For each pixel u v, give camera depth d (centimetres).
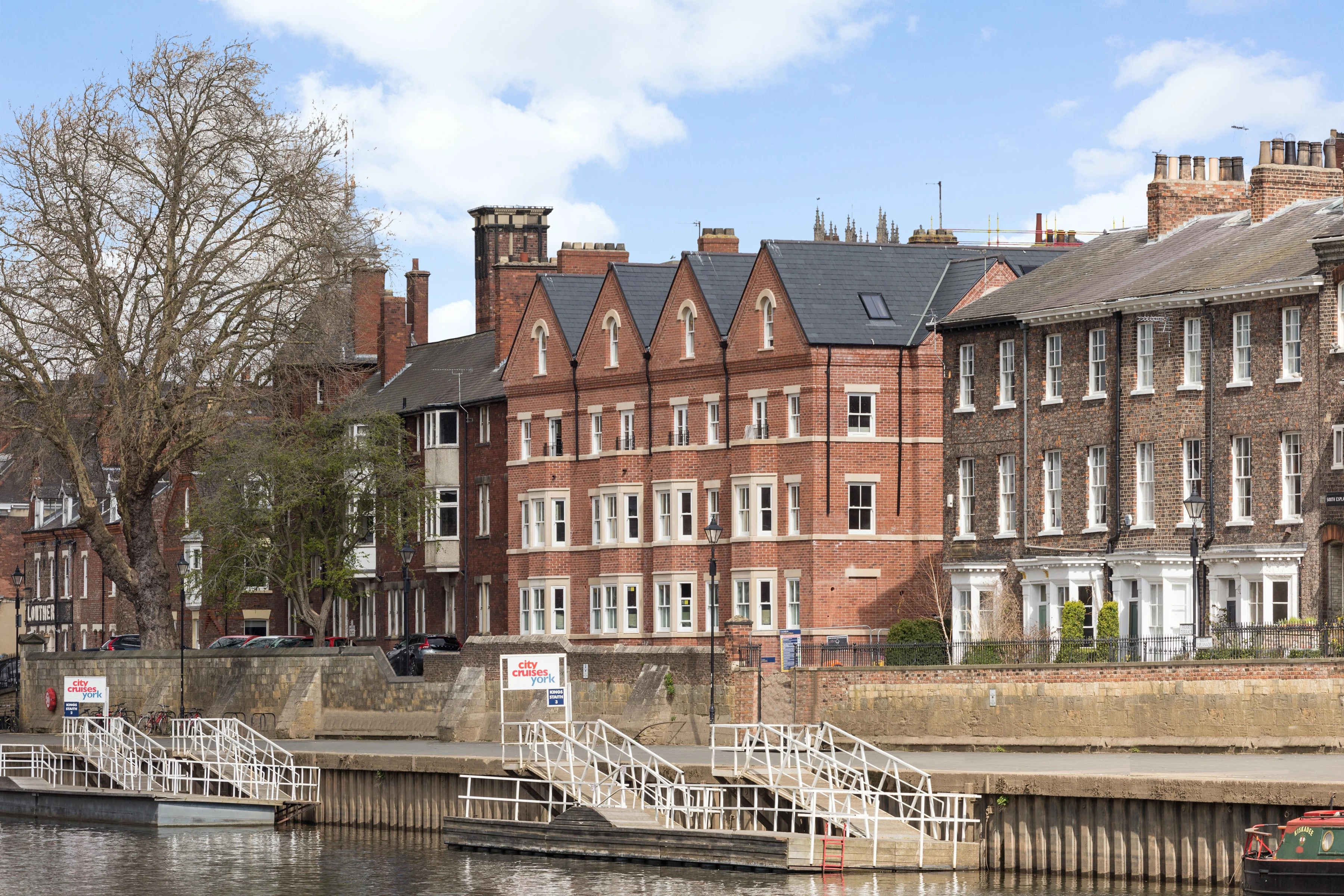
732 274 7775
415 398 9312
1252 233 6438
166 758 6331
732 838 4644
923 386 7294
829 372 7206
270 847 5488
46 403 7569
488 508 8819
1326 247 5762
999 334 6894
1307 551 5781
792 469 7288
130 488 7988
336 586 8894
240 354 7594
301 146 7694
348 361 9256
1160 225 6912
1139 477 6350
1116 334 6412
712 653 6075
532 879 4669
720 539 7556
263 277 7581
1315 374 5809
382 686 7206
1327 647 5338
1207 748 5200
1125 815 4197
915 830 4594
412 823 5747
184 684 7888
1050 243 9169
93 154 7444
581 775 5300
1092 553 6456
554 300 8338
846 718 5878
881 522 7250
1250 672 5162
